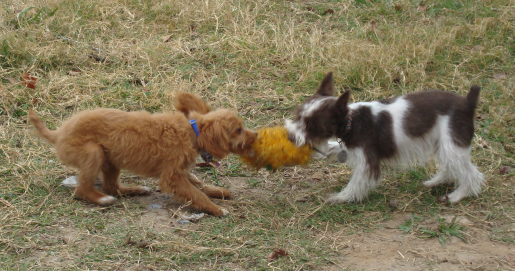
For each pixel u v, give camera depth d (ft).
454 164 15.08
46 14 25.39
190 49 24.50
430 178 17.15
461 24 26.78
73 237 12.66
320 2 29.60
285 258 12.42
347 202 15.31
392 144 15.11
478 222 14.48
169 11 27.35
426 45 24.47
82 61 22.74
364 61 22.74
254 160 15.01
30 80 20.34
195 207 14.21
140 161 13.80
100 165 13.69
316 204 15.39
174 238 12.89
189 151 13.89
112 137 13.55
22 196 14.38
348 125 14.82
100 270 11.58
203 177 16.94
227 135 14.10
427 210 15.12
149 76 22.40
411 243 13.39
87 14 26.30
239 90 22.06
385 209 15.14
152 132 13.65
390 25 26.86
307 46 24.82
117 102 20.31
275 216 14.35
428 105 15.21
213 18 26.78
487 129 19.93
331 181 17.01
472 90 14.96
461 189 15.62
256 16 27.45
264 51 24.41
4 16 24.43
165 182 13.93
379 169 15.11
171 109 20.13
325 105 14.67
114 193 15.03
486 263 12.55
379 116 15.05
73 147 13.51
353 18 27.84
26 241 12.41
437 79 22.62
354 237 13.60
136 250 12.35
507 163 17.95
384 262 12.53
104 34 25.00
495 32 26.30
